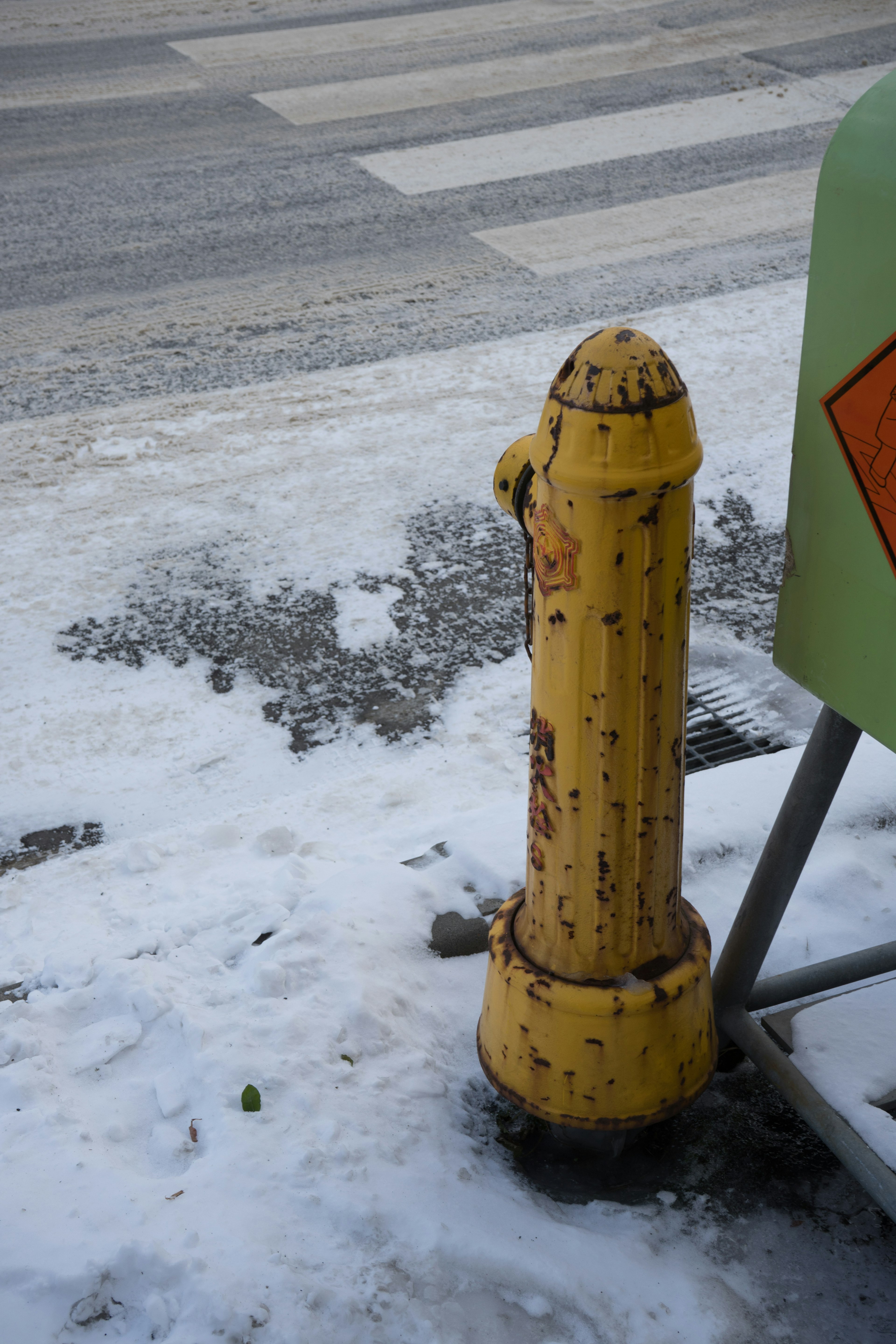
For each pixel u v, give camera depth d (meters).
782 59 10.38
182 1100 2.03
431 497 4.75
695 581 4.22
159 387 5.64
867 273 1.39
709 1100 2.16
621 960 1.82
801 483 1.61
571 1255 1.78
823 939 2.46
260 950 2.36
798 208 7.48
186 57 11.24
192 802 3.22
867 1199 1.96
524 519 1.73
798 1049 2.10
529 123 9.20
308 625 4.01
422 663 3.82
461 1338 1.67
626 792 1.68
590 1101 1.85
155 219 7.67
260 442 5.17
